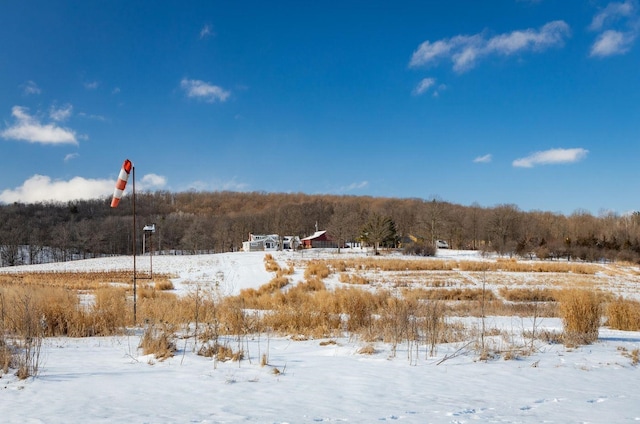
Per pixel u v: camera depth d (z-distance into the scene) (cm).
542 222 9975
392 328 1104
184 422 456
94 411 501
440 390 618
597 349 1009
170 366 782
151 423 453
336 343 1062
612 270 5044
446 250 8212
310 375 707
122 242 10875
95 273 5088
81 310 1280
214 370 745
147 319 1293
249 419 468
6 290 1387
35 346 887
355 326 1325
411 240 9900
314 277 4091
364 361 831
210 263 6053
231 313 1317
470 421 467
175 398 564
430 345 985
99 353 920
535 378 709
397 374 718
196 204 19725
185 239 10438
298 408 517
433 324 1078
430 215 8638
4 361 744
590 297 1227
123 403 538
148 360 838
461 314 1864
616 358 894
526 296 3192
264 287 3334
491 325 1412
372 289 3475
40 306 1227
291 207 14575
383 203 16125
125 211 16100
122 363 812
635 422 473
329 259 6081
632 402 566
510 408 525
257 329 1282
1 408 515
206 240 11131
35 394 581
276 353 936
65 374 707
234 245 11369
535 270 4894
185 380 666
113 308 1305
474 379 692
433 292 3272
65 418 472
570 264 5256
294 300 2158
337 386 636
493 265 5100
